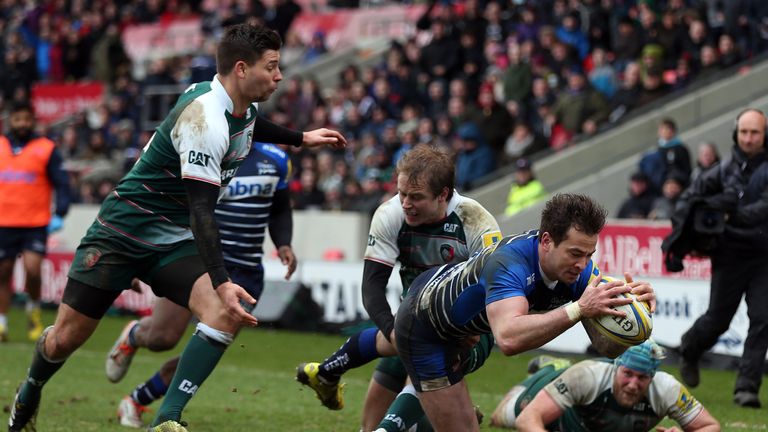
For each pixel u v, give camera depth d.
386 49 76.12
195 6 89.56
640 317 14.45
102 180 64.12
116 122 72.94
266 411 26.73
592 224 14.88
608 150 51.41
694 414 21.25
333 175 57.50
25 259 38.91
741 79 50.81
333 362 20.58
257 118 21.19
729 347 35.12
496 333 15.06
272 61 18.45
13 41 84.31
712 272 27.86
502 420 23.95
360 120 60.88
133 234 19.17
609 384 20.94
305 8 87.31
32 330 40.97
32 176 38.47
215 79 18.75
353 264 43.78
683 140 50.75
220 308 18.81
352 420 25.56
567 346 38.59
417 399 18.48
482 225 19.34
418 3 81.25
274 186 25.69
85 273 19.30
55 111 81.38
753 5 53.22
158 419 18.73
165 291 19.53
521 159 50.22
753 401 27.20
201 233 18.00
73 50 82.69
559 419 21.67
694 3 57.28
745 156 27.42
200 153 18.22
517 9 62.41
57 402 27.31
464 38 60.22
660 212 41.72
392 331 18.77
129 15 89.19
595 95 52.66
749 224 26.94
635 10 57.47
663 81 52.28
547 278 15.56
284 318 45.22
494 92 57.53
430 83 60.47
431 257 19.48
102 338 42.91
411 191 18.52
